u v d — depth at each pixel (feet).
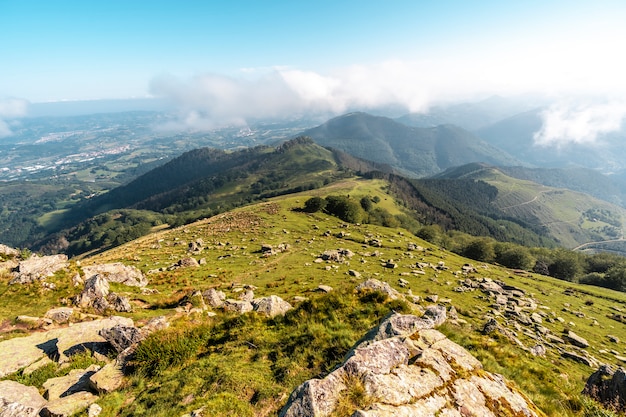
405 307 64.49
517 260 374.22
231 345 55.72
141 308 95.20
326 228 365.81
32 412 41.27
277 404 38.09
